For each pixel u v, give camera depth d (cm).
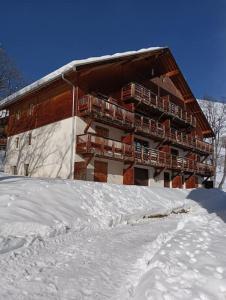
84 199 1285
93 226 1074
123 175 2592
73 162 2236
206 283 466
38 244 790
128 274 596
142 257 711
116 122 2448
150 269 532
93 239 898
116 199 1459
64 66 2769
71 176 2220
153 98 3053
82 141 2245
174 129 3325
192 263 536
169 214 1591
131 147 2555
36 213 975
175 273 502
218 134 4962
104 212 1245
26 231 845
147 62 3103
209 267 514
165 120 3153
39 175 2525
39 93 2711
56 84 2497
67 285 534
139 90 2756
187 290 445
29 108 2830
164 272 505
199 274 490
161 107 2975
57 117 2464
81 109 2305
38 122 2670
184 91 3650
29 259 663
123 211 1330
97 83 2517
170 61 3294
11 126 3039
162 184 3078
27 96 2772
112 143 2388
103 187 1569
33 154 2652
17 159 2852
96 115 2291
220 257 558
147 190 1869
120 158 2428
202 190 2584
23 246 766
